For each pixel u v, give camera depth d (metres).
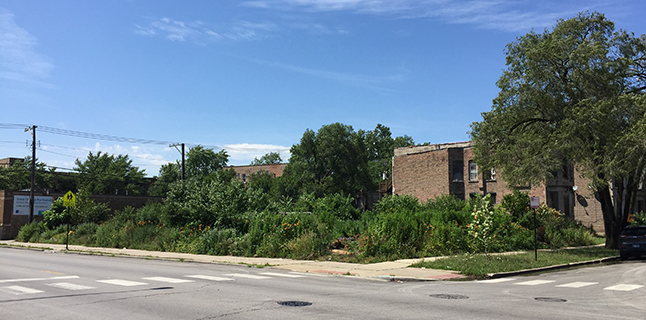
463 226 23.62
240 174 101.69
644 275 15.85
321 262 19.11
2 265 18.22
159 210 31.95
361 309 8.97
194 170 90.94
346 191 68.50
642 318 8.30
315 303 9.64
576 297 10.84
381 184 58.31
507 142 27.28
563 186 37.84
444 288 12.49
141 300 9.79
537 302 10.04
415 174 48.44
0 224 41.88
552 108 25.30
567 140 23.53
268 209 28.48
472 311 8.87
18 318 7.90
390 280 14.55
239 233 24.78
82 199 38.47
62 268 17.05
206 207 26.80
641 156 22.42
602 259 21.77
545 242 27.34
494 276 15.38
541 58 24.61
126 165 83.56
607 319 8.19
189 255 23.11
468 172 43.28
